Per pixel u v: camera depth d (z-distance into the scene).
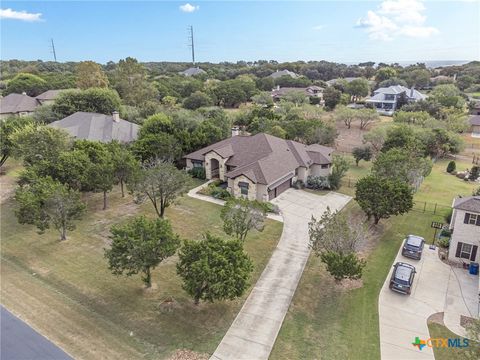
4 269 26.08
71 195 29.38
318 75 194.00
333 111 103.69
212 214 35.78
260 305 22.20
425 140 59.28
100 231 31.97
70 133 48.88
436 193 43.38
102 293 23.06
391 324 20.67
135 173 33.62
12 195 40.25
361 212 37.06
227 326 20.27
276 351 18.47
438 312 21.81
